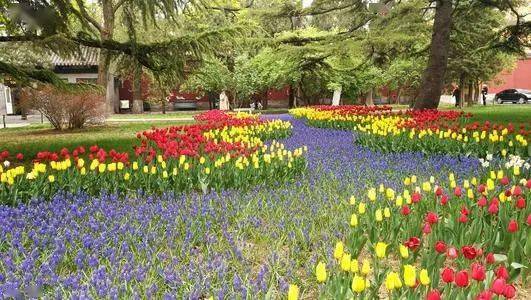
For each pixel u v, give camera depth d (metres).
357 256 4.39
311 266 4.18
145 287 3.62
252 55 34.69
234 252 4.58
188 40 12.08
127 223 5.21
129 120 27.70
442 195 5.27
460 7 22.47
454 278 2.98
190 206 6.11
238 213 5.77
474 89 47.88
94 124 22.16
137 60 12.49
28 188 6.45
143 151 7.74
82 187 6.75
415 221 4.68
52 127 22.81
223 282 3.70
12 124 28.80
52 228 4.90
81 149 7.33
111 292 3.39
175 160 7.73
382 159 9.70
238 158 7.75
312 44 26.05
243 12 30.83
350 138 13.64
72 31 12.87
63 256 4.30
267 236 5.05
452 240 4.53
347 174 8.12
